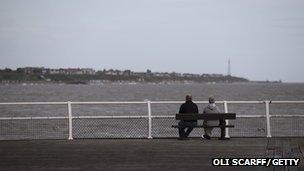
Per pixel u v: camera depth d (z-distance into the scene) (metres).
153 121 34.50
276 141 19.34
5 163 14.62
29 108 65.25
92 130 29.59
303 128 30.75
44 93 160.50
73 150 17.14
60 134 27.36
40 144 18.70
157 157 15.63
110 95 140.88
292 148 17.34
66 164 14.43
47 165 14.29
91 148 17.62
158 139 20.34
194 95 135.75
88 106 72.06
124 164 14.40
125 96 132.00
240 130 29.56
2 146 18.17
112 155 16.05
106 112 56.44
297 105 74.69
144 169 13.60
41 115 51.84
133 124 33.38
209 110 20.72
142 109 62.25
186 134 20.42
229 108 64.31
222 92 169.12
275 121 35.84
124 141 19.58
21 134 27.42
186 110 20.41
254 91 185.62
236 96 129.12
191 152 16.61
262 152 16.44
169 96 129.88
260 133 27.55
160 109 61.12
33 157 15.70
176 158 15.41
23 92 174.62
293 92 169.00
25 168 13.82
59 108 65.62
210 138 20.34
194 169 13.56
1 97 123.38
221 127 19.97
